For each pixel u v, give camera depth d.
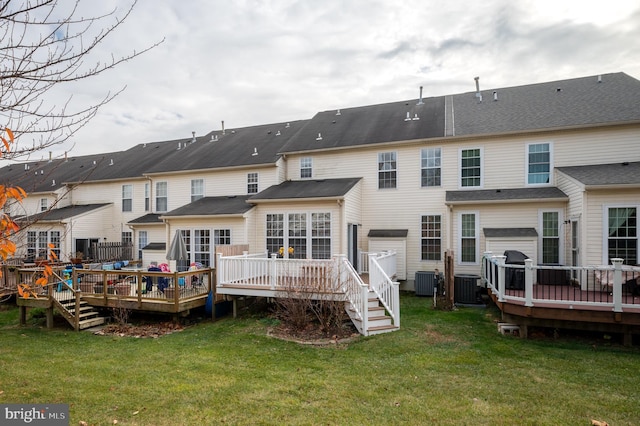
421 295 13.27
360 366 6.33
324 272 9.01
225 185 18.08
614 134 12.23
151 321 10.79
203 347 7.73
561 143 12.92
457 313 10.33
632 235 9.77
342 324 9.20
